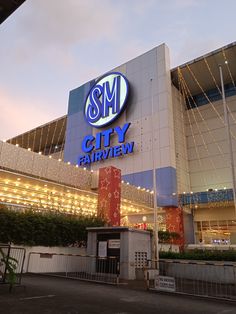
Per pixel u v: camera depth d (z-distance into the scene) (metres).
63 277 12.73
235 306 7.73
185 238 29.55
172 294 9.42
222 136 33.03
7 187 22.56
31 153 20.34
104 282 11.37
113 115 36.75
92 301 7.31
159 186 30.62
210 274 13.28
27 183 21.47
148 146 32.94
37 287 9.28
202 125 35.06
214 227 29.62
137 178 32.59
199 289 10.62
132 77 37.53
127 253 13.34
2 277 9.27
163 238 24.23
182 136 34.91
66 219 16.91
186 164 33.94
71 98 44.44
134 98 36.28
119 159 34.97
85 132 39.91
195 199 28.70
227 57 31.95
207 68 33.81
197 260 14.58
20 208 16.44
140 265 13.76
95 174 24.48
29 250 14.48
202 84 35.94
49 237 15.51
